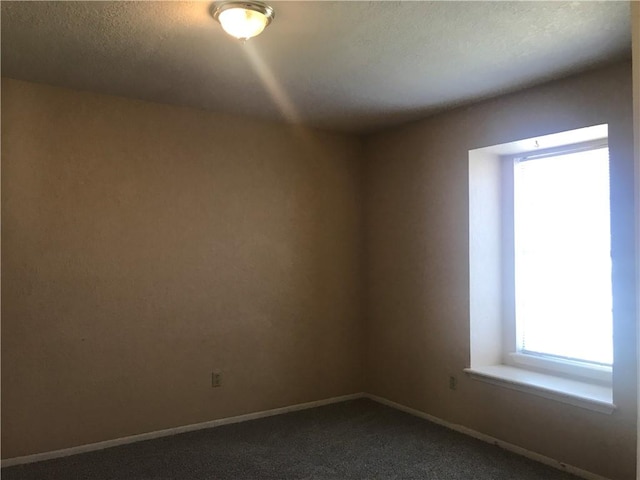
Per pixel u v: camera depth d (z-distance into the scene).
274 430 3.71
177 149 3.67
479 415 3.58
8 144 3.10
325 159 4.38
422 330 4.02
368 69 2.93
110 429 3.40
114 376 3.42
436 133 3.91
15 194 3.11
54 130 3.23
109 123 3.42
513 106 3.37
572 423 3.03
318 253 4.33
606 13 2.26
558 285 3.46
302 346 4.23
